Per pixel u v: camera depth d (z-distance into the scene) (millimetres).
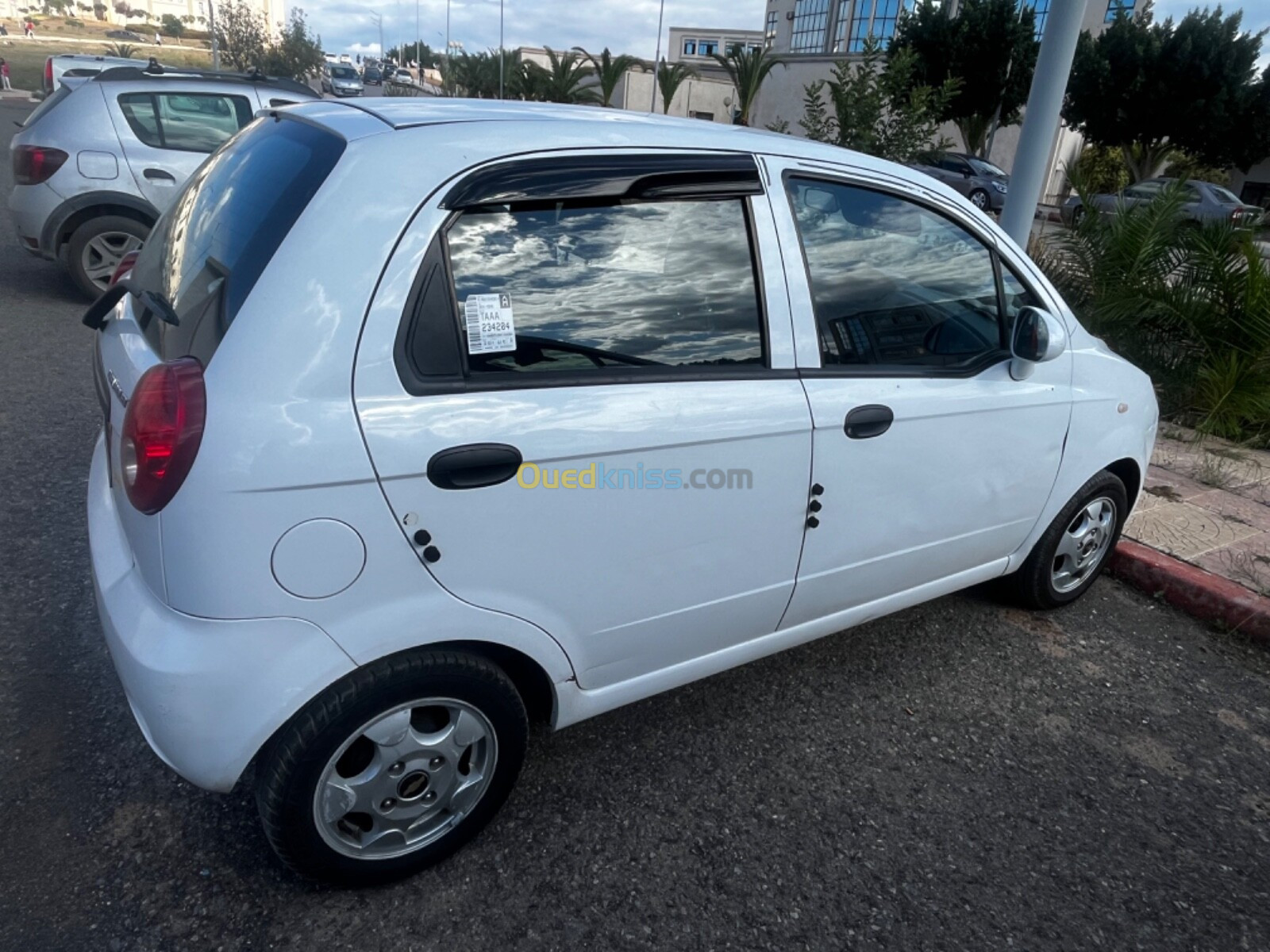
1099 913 2285
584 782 2584
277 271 1786
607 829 2418
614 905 2186
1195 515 4578
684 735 2820
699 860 2342
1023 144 5676
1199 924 2277
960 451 2809
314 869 2043
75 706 2691
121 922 2029
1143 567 4004
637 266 2156
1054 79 5438
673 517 2234
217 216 2178
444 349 1903
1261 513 4648
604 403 2064
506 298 1979
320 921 2078
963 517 2959
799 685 3123
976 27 25438
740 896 2242
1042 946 2178
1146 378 3592
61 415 4863
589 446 2033
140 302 2375
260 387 1733
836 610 2791
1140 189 20156
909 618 3627
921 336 2719
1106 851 2494
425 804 2152
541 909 2160
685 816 2484
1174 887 2389
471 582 1980
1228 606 3707
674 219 2205
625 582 2227
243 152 2375
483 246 1958
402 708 2002
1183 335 6551
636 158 2148
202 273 2029
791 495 2426
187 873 2172
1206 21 25203
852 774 2709
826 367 2455
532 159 2014
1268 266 6336
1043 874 2395
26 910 2033
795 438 2365
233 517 1716
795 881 2299
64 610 3141
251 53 35594
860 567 2727
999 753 2861
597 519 2107
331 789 1984
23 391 5168
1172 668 3434
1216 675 3414
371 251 1826
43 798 2350
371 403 1812
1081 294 7059
